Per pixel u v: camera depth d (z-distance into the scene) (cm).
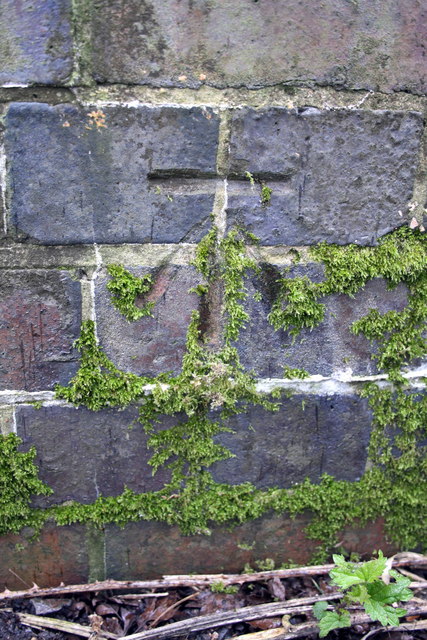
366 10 42
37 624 45
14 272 43
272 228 44
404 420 47
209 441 46
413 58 43
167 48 41
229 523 48
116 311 44
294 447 47
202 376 45
